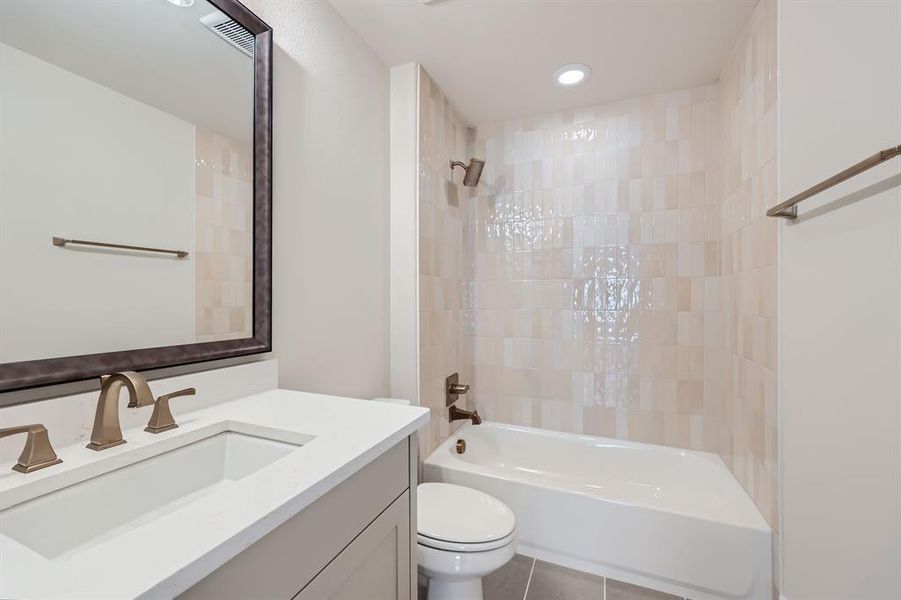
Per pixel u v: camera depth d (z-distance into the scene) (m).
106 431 0.70
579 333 2.30
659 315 2.14
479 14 1.54
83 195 0.76
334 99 1.51
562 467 2.24
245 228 1.09
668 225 2.12
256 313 1.12
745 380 1.65
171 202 0.92
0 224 0.65
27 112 0.68
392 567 0.85
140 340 0.85
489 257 2.50
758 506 1.52
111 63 0.81
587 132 2.29
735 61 1.73
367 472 0.76
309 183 1.38
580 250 2.30
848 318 1.01
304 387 1.35
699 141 2.06
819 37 1.10
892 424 0.90
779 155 1.27
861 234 0.96
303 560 0.60
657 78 1.99
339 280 1.53
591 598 1.52
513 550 1.29
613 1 1.47
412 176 1.87
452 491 1.55
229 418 0.89
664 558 1.54
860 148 0.96
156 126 0.89
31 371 0.67
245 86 1.09
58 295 0.72
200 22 0.99
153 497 0.73
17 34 0.67
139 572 0.39
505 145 2.47
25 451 0.61
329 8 1.48
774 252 1.34
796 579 1.23
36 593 0.36
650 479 2.07
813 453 1.15
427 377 1.96
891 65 0.87
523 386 2.43
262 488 0.57
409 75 1.88
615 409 2.23
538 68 1.91
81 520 0.62
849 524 1.02
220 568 0.47
